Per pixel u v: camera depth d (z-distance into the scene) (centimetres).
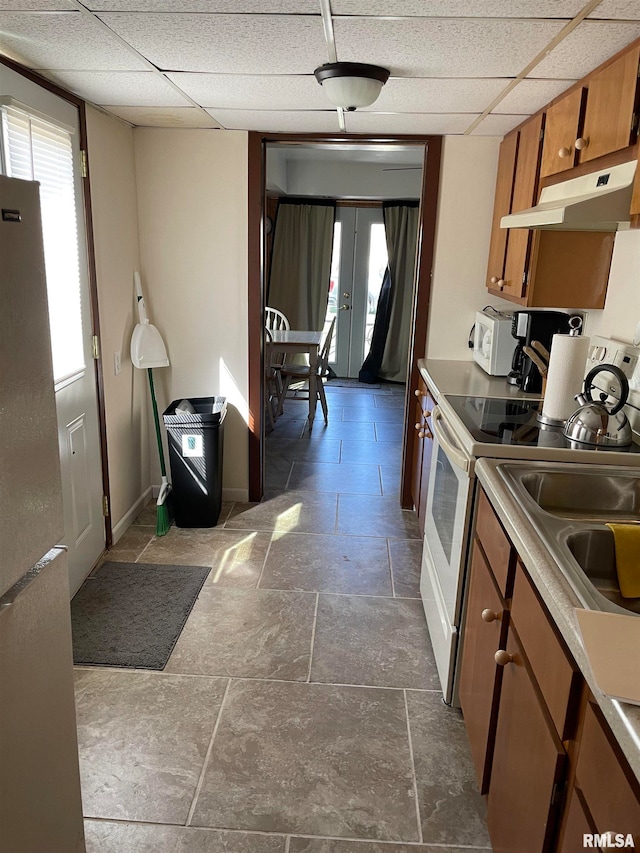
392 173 647
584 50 181
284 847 159
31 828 118
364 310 727
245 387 358
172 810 168
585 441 193
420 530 332
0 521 103
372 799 174
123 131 310
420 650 240
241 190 330
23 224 107
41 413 115
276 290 705
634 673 91
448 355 349
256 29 172
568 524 142
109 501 308
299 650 238
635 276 221
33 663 117
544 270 247
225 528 339
